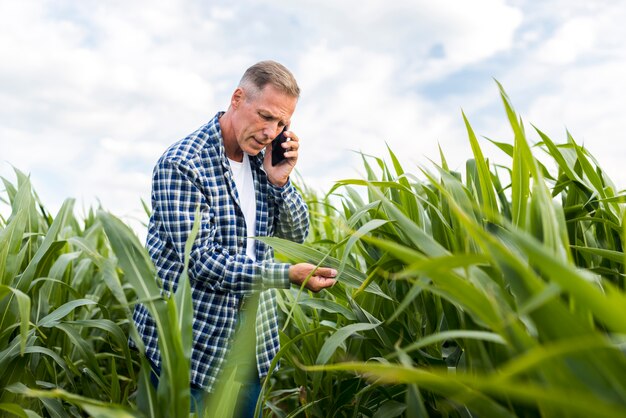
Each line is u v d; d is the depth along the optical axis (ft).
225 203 5.94
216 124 6.12
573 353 2.20
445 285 2.55
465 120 4.31
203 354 5.76
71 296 7.50
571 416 2.39
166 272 5.73
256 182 6.48
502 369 3.07
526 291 2.48
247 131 5.83
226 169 6.00
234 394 4.09
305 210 6.80
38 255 5.32
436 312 4.72
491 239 2.30
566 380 2.26
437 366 4.38
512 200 3.96
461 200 4.32
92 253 4.33
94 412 3.04
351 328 4.30
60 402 5.09
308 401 6.20
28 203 5.80
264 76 5.71
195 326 5.77
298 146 6.48
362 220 5.63
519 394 1.91
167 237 5.80
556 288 1.99
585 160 5.07
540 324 2.27
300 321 6.42
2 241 4.97
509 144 5.38
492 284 3.08
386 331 4.68
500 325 2.50
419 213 4.74
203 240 5.66
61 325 5.25
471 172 5.34
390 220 4.69
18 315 5.10
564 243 3.11
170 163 5.76
